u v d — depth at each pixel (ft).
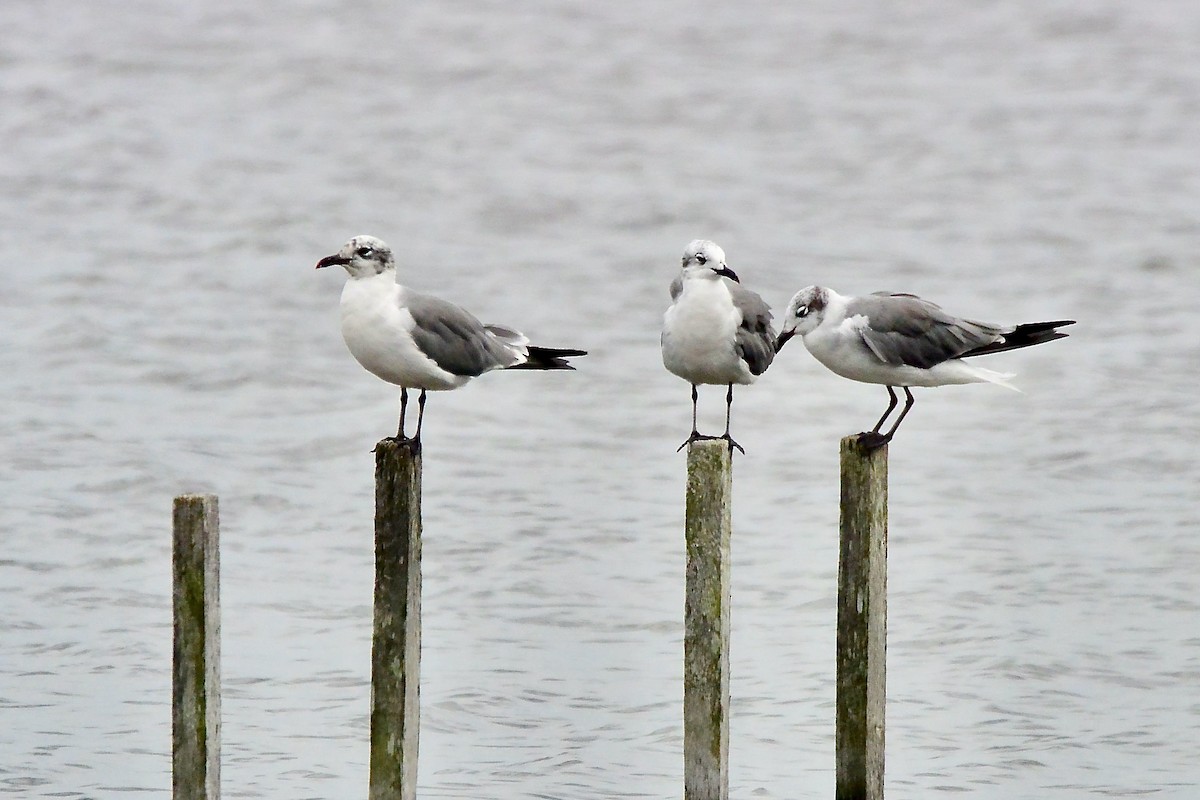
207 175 124.47
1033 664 51.90
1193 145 136.87
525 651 52.65
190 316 93.97
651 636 54.13
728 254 109.91
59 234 110.42
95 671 50.83
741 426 77.51
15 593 57.26
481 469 71.92
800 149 135.54
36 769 43.93
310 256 107.86
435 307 39.01
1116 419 78.48
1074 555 62.03
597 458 73.72
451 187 123.44
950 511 67.05
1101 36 167.32
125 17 166.81
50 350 87.20
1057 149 135.64
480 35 165.48
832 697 49.11
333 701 48.62
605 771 44.42
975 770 44.98
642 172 128.67
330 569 60.18
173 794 34.68
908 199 123.34
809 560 60.85
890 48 164.55
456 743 46.06
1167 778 44.60
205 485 69.31
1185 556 61.98
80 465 71.15
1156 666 51.90
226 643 52.65
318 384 83.41
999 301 100.48
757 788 43.45
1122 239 113.29
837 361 42.11
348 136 135.85
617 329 94.38
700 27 170.91
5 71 148.97
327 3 174.70
